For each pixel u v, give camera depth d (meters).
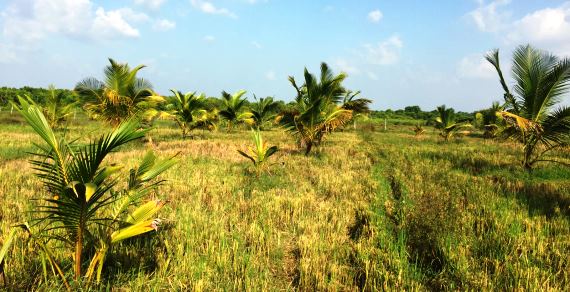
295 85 14.18
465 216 5.67
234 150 14.26
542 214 6.05
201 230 4.94
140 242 4.39
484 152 15.81
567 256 4.23
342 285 3.73
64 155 3.23
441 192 7.15
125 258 3.97
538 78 9.84
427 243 4.58
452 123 23.70
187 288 3.53
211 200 6.59
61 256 3.86
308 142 13.84
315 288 3.72
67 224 3.24
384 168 10.88
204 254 4.18
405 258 4.19
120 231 3.42
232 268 3.95
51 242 4.18
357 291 3.66
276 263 4.30
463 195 7.48
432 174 9.56
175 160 3.97
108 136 3.17
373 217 5.71
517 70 10.21
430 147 18.19
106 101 13.68
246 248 4.54
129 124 3.26
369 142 20.75
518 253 4.55
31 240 4.13
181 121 19.30
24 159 10.18
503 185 8.32
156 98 14.50
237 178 8.77
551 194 7.33
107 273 3.75
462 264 4.02
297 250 4.64
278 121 14.37
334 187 7.84
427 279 3.86
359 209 6.29
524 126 9.27
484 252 4.48
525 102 10.29
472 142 22.81
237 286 3.62
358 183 8.54
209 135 22.92
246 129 31.48
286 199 6.65
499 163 11.80
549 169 10.59
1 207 5.54
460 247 4.41
